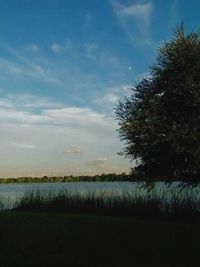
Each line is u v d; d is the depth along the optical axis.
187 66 22.25
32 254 14.06
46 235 16.95
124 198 25.67
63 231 17.75
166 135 21.53
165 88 23.11
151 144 21.92
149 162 23.05
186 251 14.16
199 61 22.16
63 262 13.10
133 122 22.48
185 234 17.16
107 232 17.59
